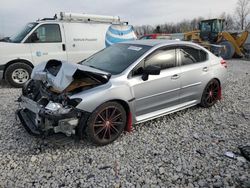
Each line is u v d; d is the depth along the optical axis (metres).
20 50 8.22
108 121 4.07
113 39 9.95
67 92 3.71
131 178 3.27
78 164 3.56
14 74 8.24
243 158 3.73
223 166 3.54
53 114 3.54
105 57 5.07
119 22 10.16
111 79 4.14
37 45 8.44
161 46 4.86
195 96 5.49
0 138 4.26
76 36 9.06
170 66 4.93
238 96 7.05
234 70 12.08
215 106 6.09
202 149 4.00
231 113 5.67
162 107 4.88
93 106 3.81
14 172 3.37
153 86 4.57
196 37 19.81
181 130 4.71
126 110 4.35
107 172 3.38
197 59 5.52
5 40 8.92
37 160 3.64
